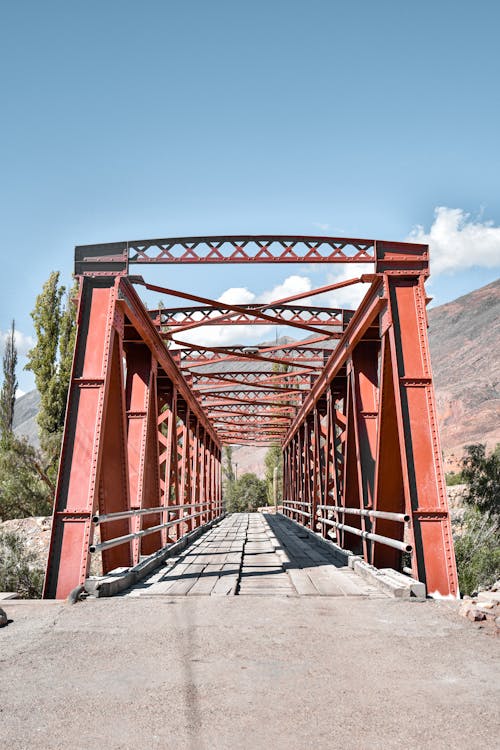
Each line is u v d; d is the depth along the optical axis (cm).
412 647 479
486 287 13538
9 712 338
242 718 326
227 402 2628
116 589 762
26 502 2417
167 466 1559
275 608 654
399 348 857
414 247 913
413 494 781
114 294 895
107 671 416
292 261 961
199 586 811
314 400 1872
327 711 336
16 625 575
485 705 344
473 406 8388
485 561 1181
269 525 2612
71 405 830
